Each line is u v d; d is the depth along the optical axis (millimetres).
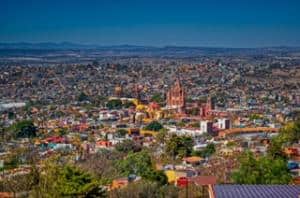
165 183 125750
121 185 115812
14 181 116812
